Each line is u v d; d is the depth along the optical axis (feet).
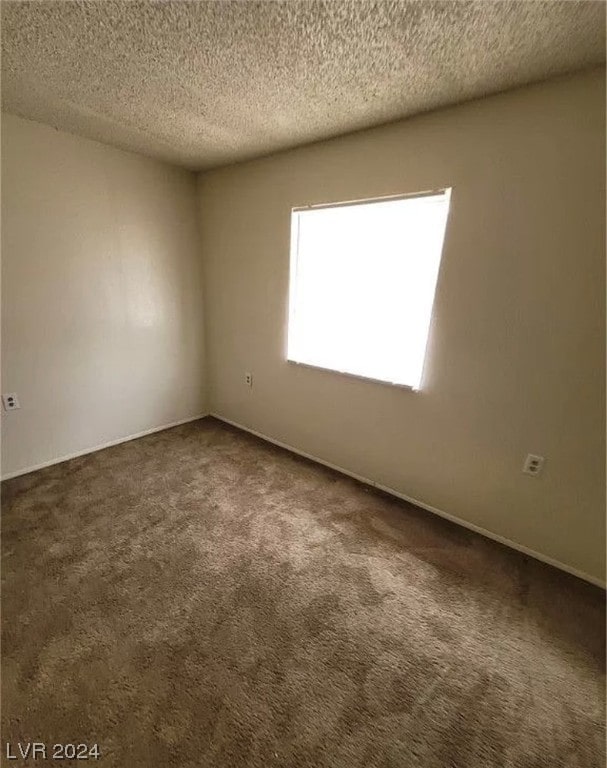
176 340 9.75
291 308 8.00
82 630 4.20
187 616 4.42
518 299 5.04
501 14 3.37
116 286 8.21
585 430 4.87
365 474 7.56
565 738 3.37
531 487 5.47
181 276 9.44
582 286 4.55
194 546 5.59
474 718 3.50
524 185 4.72
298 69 4.37
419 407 6.44
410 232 5.93
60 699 3.51
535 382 5.14
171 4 3.35
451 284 5.60
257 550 5.56
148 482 7.34
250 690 3.65
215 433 9.83
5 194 6.31
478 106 4.86
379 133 5.83
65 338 7.64
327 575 5.13
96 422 8.55
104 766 3.05
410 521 6.38
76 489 7.02
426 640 4.25
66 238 7.21
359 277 6.74
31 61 4.30
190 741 3.24
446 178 5.31
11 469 7.36
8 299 6.72
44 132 6.49
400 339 6.48
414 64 4.18
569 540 5.28
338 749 3.23
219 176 8.60
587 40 3.66
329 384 7.77
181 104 5.36
